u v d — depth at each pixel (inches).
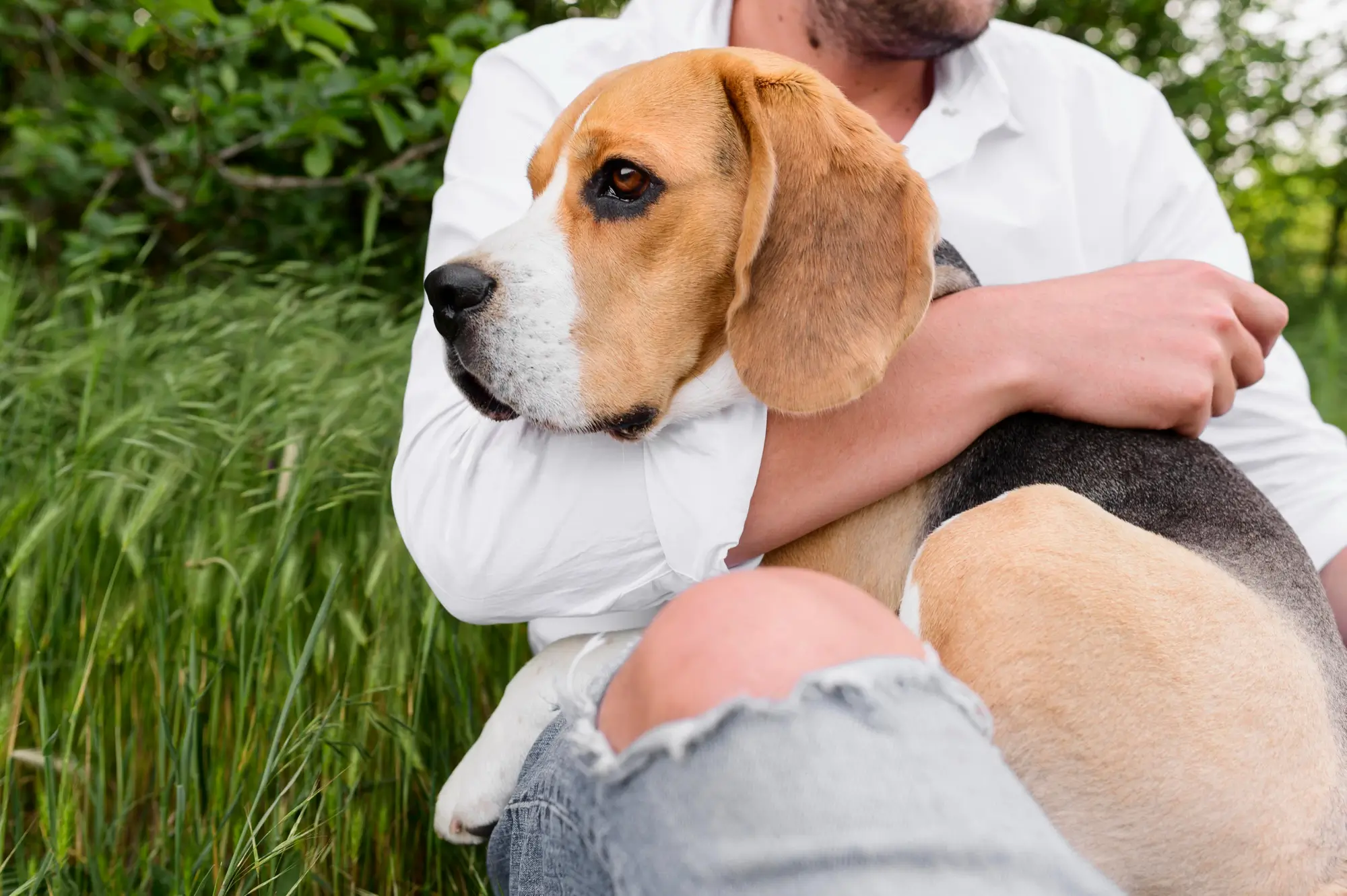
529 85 95.1
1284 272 380.5
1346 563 86.2
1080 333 73.3
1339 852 56.7
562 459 70.1
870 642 39.9
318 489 103.7
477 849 83.0
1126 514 72.8
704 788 36.1
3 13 195.0
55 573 96.1
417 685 90.8
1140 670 59.0
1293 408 93.1
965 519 70.6
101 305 148.6
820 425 70.8
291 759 81.0
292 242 183.0
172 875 77.5
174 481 98.0
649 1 104.0
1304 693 60.6
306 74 163.5
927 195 72.1
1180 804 56.8
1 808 83.1
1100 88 104.2
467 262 72.6
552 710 73.8
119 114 203.0
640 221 72.8
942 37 93.0
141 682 94.0
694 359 74.1
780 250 72.9
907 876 33.2
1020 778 59.6
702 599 41.6
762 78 74.5
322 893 84.5
